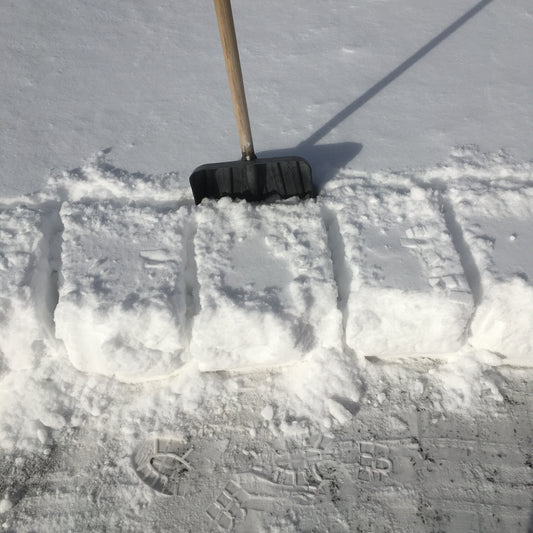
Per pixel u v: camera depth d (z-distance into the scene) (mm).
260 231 1672
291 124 2018
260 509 1406
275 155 1920
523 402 1533
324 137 1962
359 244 1604
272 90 2139
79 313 1519
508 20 2303
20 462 1519
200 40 2371
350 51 2246
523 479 1407
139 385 1630
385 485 1421
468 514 1364
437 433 1496
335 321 1544
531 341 1532
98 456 1520
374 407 1550
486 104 2006
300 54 2260
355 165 1860
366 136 1948
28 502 1453
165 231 1688
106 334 1501
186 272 1645
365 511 1385
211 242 1648
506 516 1355
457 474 1426
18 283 1589
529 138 1880
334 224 1733
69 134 2053
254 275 1569
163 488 1454
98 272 1596
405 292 1481
